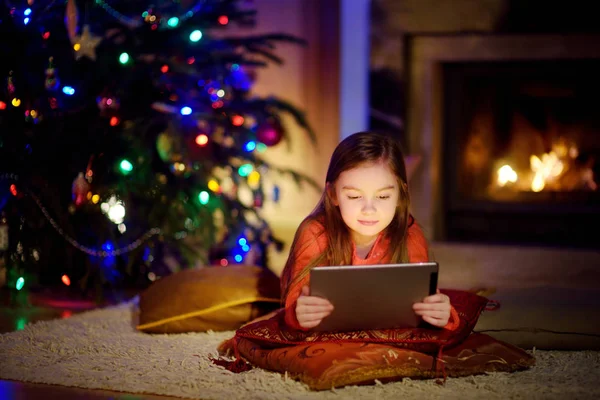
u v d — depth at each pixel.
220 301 2.58
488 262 3.84
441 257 4.02
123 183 3.10
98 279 3.14
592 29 4.35
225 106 3.43
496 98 4.71
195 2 3.45
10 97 3.02
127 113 3.16
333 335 2.02
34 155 3.04
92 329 2.63
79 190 2.91
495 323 2.34
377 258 2.09
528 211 4.66
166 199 3.24
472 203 4.79
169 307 2.58
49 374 2.07
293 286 2.04
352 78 5.57
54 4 2.99
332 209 2.09
